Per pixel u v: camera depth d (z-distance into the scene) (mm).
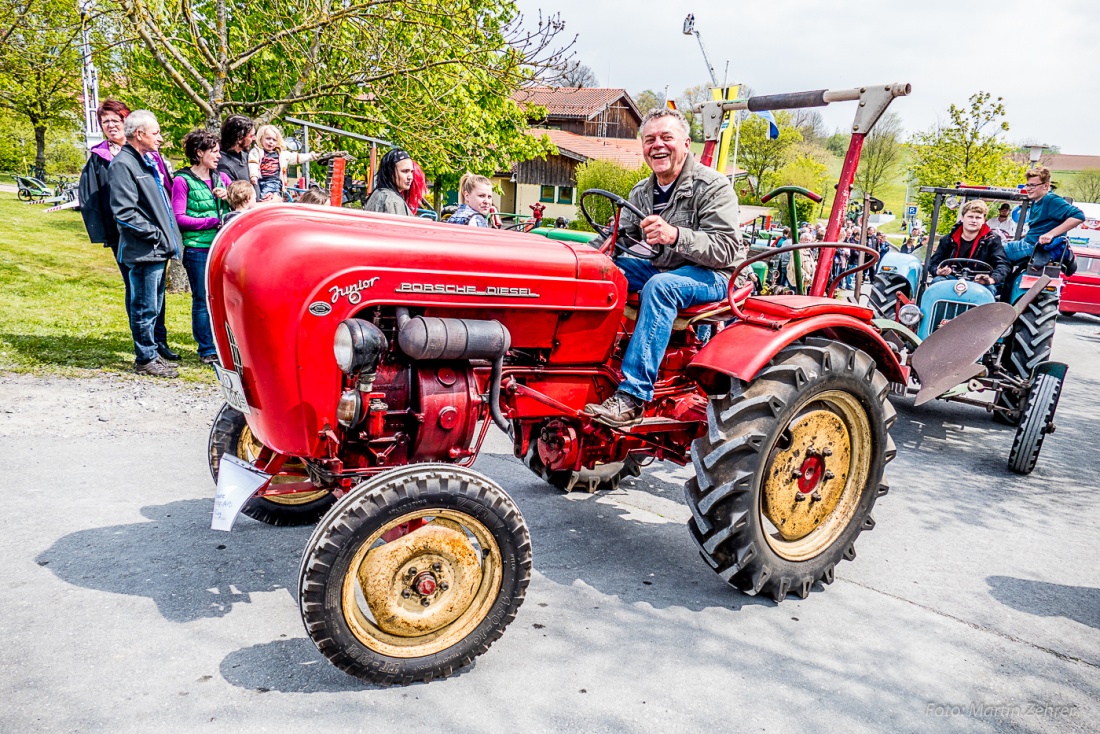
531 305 2791
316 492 3572
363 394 2449
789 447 3264
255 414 2512
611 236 3367
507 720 2326
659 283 3154
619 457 3580
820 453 3395
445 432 2588
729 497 3062
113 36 8484
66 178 27141
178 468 4031
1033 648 3010
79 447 4160
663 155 3307
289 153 7227
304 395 2400
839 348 3338
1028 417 5254
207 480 3918
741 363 3070
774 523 3314
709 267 3273
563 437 3334
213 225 5738
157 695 2297
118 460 4051
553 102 38469
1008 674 2809
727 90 9414
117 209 5062
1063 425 6988
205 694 2324
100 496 3621
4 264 9906
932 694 2646
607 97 38719
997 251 6512
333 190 6156
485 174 14773
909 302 6930
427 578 2406
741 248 3312
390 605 2365
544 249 2877
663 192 3492
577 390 3242
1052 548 4062
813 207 35562
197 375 5684
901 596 3400
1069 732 2488
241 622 2730
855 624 3115
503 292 2707
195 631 2648
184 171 5621
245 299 2318
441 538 2408
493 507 2439
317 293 2342
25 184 22156
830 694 2604
